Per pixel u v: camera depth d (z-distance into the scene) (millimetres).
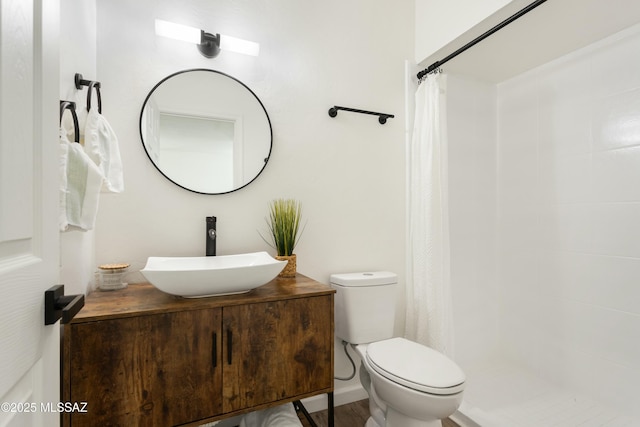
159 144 1475
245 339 1166
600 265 1771
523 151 2201
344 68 1906
